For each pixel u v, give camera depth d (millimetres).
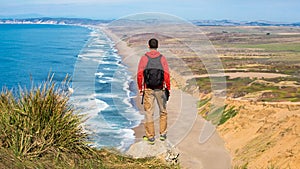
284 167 18094
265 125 23625
